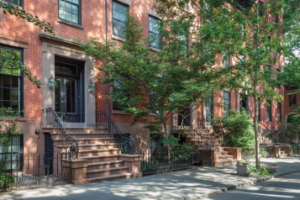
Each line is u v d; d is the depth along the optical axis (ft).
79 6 37.50
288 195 24.56
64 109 35.99
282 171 38.78
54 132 29.78
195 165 41.32
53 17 33.96
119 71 34.55
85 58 36.94
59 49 34.01
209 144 46.65
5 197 19.88
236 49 35.24
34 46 31.73
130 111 35.19
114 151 32.58
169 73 35.81
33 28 31.78
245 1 40.09
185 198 21.89
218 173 34.68
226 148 47.93
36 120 30.96
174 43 37.27
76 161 25.21
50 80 32.35
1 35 28.78
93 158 29.17
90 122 36.65
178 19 40.29
